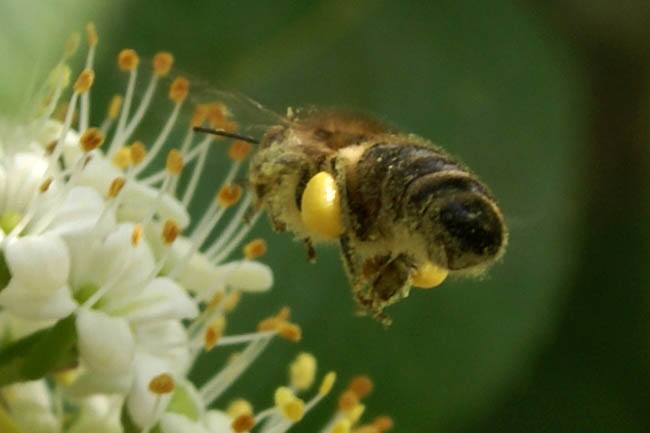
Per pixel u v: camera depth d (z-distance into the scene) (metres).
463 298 0.18
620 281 0.20
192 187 0.16
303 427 0.18
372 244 0.15
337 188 0.15
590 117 0.19
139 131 0.18
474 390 0.18
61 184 0.15
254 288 0.16
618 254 0.20
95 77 0.18
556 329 0.19
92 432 0.16
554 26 0.19
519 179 0.19
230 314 0.18
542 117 0.19
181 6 0.18
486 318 0.18
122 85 0.18
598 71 0.19
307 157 0.16
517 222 0.17
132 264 0.15
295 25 0.19
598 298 0.20
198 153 0.17
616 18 0.19
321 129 0.16
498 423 0.19
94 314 0.15
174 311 0.15
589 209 0.19
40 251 0.15
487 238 0.15
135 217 0.16
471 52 0.19
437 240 0.15
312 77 0.19
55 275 0.15
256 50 0.18
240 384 0.18
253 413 0.18
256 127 0.16
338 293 0.18
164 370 0.15
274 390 0.18
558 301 0.18
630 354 0.20
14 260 0.15
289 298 0.18
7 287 0.15
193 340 0.16
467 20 0.19
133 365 0.15
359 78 0.19
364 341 0.18
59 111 0.17
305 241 0.16
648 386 0.19
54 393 0.16
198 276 0.16
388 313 0.18
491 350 0.18
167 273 0.16
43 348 0.15
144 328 0.16
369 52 0.19
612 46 0.19
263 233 0.18
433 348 0.18
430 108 0.19
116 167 0.16
